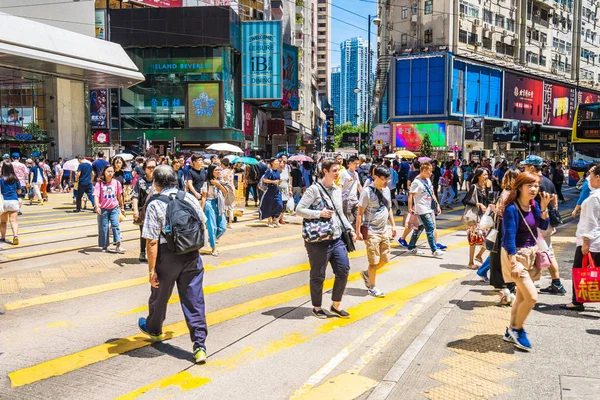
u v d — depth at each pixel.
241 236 12.16
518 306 5.02
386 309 6.52
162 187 4.80
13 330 5.59
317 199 5.93
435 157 50.00
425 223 9.88
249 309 6.46
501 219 5.32
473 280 8.06
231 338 5.41
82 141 31.47
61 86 29.97
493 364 4.65
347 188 10.95
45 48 24.44
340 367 4.70
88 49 27.39
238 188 19.69
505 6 59.97
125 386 4.26
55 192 25.22
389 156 28.97
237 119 49.06
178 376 4.46
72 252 9.76
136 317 6.08
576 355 4.85
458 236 12.84
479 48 56.31
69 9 31.34
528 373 4.44
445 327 5.70
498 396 4.01
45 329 5.62
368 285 7.20
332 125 90.56
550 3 67.75
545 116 66.00
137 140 44.19
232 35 44.66
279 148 68.75
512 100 60.22
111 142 43.25
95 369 4.59
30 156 28.94
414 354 4.89
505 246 5.05
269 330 5.68
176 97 44.28
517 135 53.50
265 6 65.38
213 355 4.95
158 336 5.24
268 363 4.77
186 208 4.71
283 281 7.93
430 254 10.25
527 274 4.95
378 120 70.38
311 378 4.44
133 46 43.81
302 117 89.88
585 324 5.77
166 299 4.98
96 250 9.97
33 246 10.31
